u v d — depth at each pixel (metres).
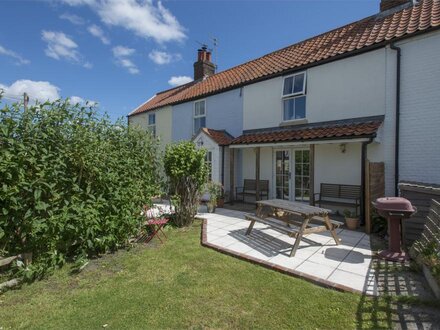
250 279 3.87
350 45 8.24
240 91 11.59
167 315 2.96
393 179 7.08
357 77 7.89
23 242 3.89
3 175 3.45
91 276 3.99
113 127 5.50
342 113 8.22
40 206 3.67
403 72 6.96
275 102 10.23
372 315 2.92
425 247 4.05
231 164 10.91
